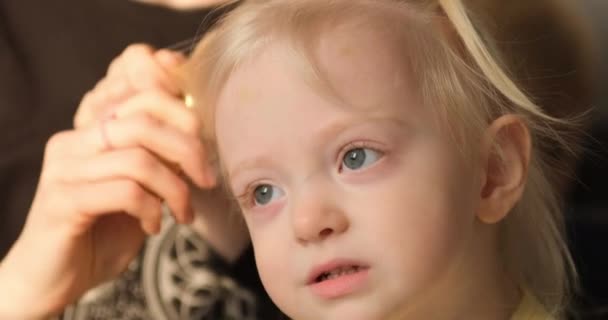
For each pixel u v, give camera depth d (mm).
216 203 1229
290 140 890
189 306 1297
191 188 1204
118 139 1053
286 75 906
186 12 1462
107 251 1157
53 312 1147
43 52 1482
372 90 885
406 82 900
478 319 964
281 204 904
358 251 852
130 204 1044
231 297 1312
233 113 937
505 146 950
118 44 1470
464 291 944
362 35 915
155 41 1445
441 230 872
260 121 909
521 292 1026
